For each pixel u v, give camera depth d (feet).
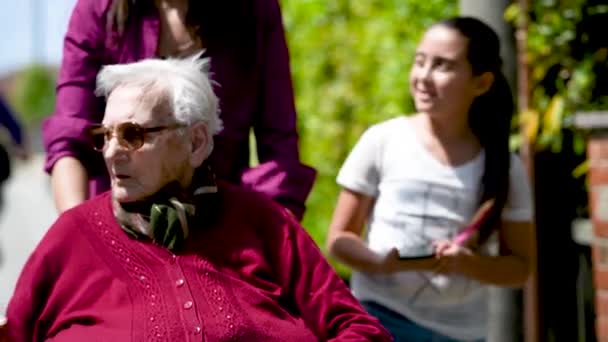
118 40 22.21
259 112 23.26
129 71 19.20
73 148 22.04
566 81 34.42
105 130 19.06
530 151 33.45
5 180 58.23
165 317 18.42
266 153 23.30
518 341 31.96
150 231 18.94
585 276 34.86
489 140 25.32
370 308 25.70
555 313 35.14
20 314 18.92
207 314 18.56
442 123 25.43
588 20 34.22
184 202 19.21
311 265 19.74
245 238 19.51
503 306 31.86
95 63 22.41
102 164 22.43
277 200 22.62
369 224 26.18
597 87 34.40
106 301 18.67
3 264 72.43
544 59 34.27
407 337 25.45
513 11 32.53
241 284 19.06
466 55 25.18
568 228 34.88
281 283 19.67
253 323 18.76
